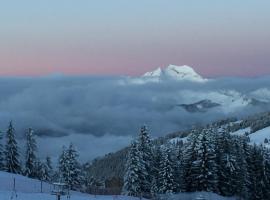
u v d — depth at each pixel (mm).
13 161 102625
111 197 75750
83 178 97062
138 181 84375
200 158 83312
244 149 94938
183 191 85250
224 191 85125
